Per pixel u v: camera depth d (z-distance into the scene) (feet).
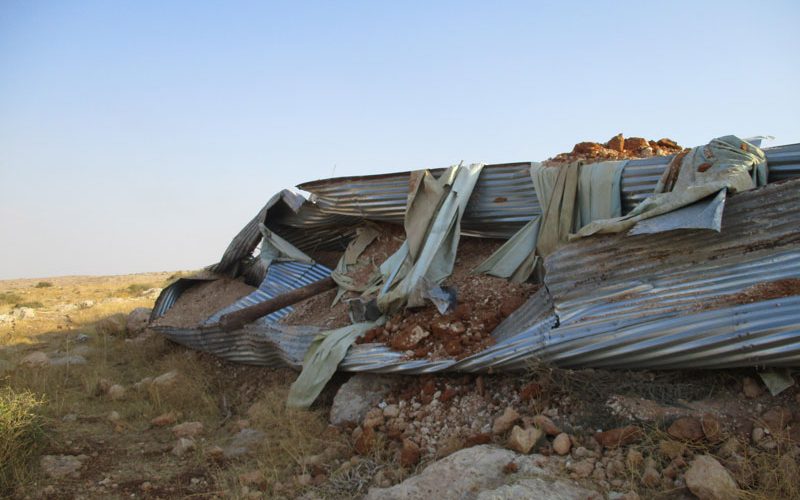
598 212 24.13
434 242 26.84
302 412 24.40
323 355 25.43
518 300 24.02
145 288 89.51
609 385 18.78
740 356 17.21
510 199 27.48
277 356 29.84
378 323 26.37
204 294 41.86
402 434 21.21
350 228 36.73
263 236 38.99
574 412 18.65
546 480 16.12
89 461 21.75
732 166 20.21
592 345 19.22
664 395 18.15
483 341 22.44
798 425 16.15
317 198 32.96
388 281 27.35
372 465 20.16
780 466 15.03
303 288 32.19
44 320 54.34
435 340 23.61
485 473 16.96
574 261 21.21
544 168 26.27
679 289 18.98
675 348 18.08
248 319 30.60
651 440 16.78
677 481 15.65
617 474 16.25
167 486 20.11
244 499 18.92
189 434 24.62
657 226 19.13
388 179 30.04
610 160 25.04
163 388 29.30
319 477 20.04
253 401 28.68
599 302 20.07
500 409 20.38
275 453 22.06
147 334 42.50
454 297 25.11
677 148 31.19
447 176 27.91
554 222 25.04
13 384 30.01
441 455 19.38
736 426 16.72
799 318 16.63
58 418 25.71
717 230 17.67
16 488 19.36
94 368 34.47
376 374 24.49
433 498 16.61
